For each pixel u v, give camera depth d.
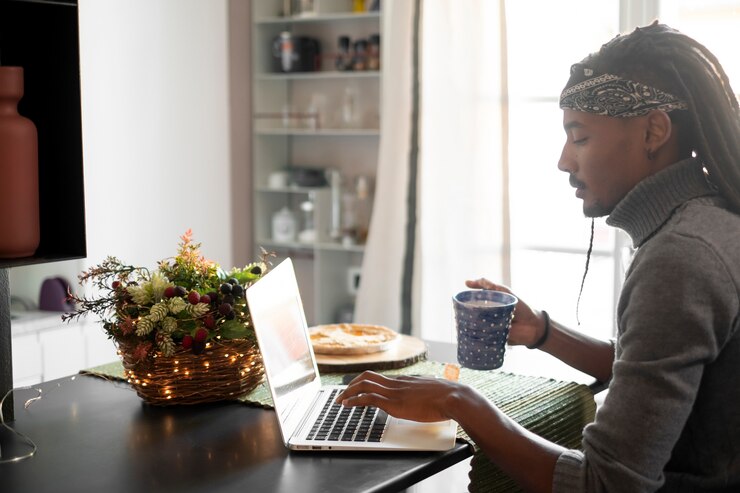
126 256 3.42
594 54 1.32
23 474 1.23
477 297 1.70
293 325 1.54
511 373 1.76
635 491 1.13
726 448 1.22
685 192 1.27
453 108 3.29
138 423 1.45
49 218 1.66
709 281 1.15
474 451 1.34
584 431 1.21
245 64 4.01
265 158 4.06
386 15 3.66
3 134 1.49
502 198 3.26
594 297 3.34
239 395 1.57
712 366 1.21
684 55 1.26
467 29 3.24
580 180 1.33
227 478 1.20
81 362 3.23
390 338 1.90
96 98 3.27
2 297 1.50
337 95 4.02
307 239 3.95
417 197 3.37
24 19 1.64
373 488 1.16
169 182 3.59
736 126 1.28
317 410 1.47
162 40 3.52
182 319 1.47
